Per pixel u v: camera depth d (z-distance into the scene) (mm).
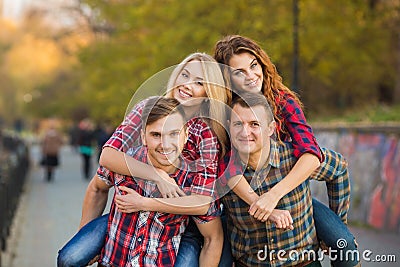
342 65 18969
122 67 23656
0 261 8469
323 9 17266
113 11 24016
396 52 20438
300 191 3900
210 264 3906
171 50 17781
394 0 18812
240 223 3941
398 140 10531
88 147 24828
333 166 4109
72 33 41031
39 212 14805
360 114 14188
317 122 15156
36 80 73188
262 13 16375
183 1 17875
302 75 20547
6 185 10820
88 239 3898
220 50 4062
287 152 3877
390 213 10562
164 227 3816
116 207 3879
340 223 4125
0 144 45781
